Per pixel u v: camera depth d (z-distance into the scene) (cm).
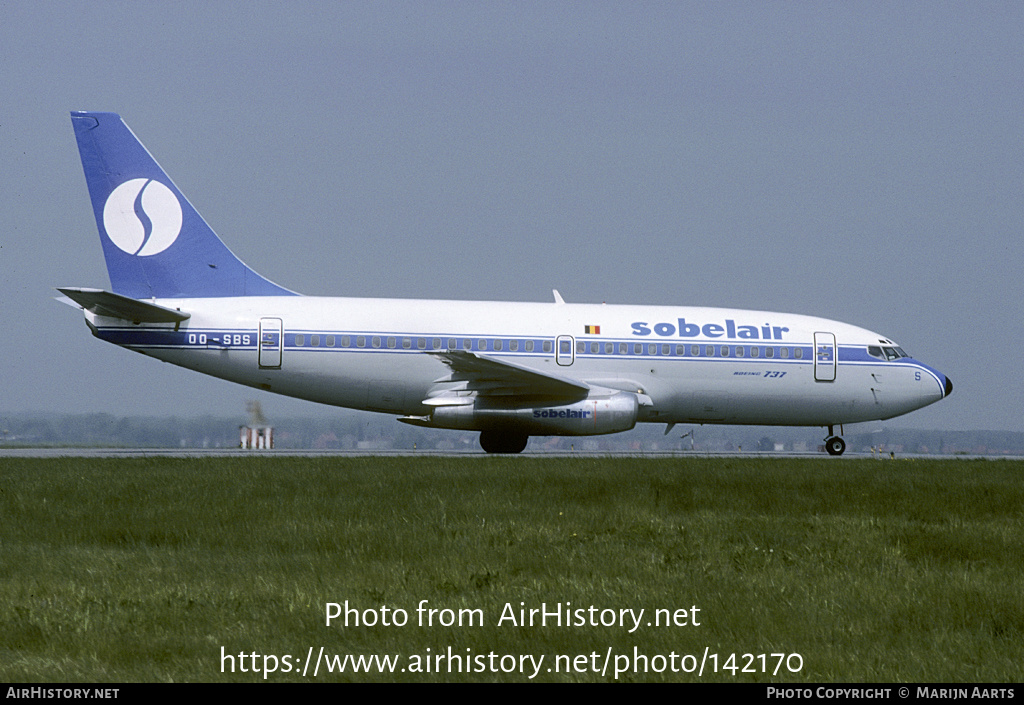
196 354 10506
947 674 2956
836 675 2945
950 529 5372
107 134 10794
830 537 5116
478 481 7031
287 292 10994
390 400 10856
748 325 11519
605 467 8288
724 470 8169
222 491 6406
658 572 4175
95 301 10119
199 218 10831
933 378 11819
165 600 3597
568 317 11150
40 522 5312
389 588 3819
